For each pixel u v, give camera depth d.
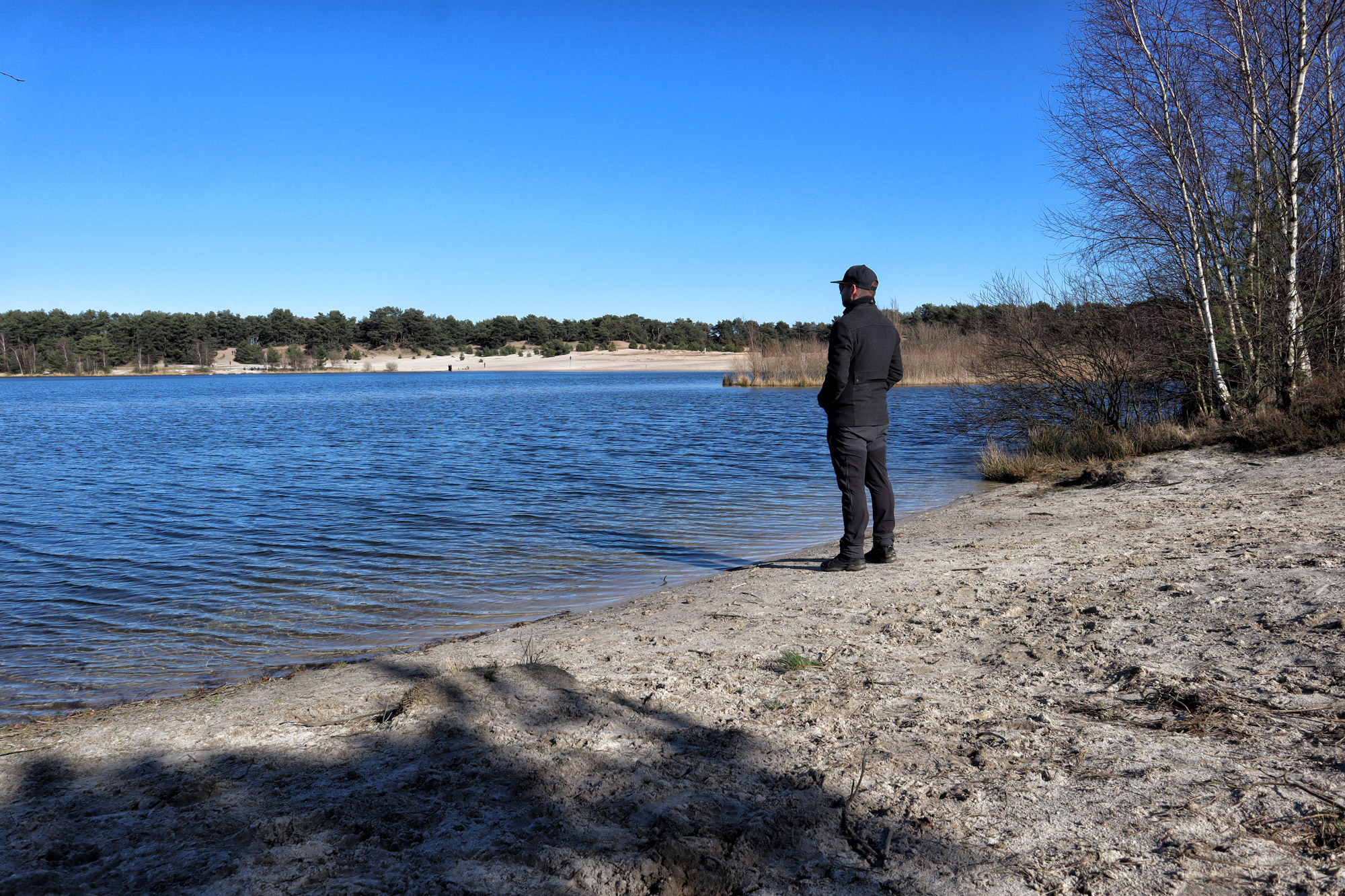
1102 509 8.59
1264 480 9.05
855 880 2.08
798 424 25.09
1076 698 3.35
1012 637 4.31
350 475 14.85
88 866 2.29
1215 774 2.53
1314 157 12.58
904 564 6.55
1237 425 12.09
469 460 16.83
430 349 140.50
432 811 2.58
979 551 6.85
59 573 7.79
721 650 4.50
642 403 38.25
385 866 2.24
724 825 2.40
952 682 3.70
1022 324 14.81
